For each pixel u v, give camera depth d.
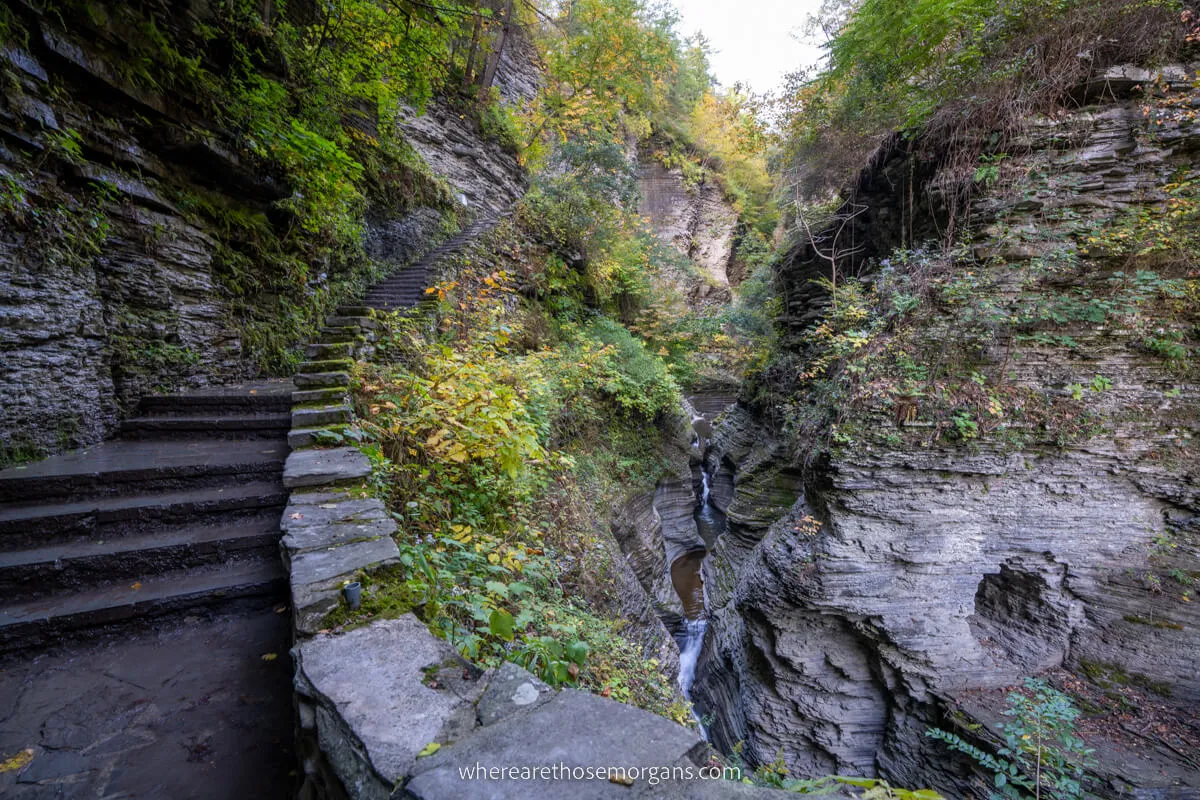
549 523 6.00
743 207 24.55
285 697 2.02
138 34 3.94
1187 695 5.41
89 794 1.54
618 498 10.05
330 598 1.78
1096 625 5.98
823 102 9.14
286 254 6.39
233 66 5.07
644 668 4.71
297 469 3.00
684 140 24.86
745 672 7.94
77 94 3.64
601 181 14.05
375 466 3.45
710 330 16.33
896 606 6.23
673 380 13.52
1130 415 5.72
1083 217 5.95
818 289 10.63
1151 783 4.55
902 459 6.10
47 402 3.43
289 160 5.44
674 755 1.07
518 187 17.06
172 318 4.61
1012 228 6.09
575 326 12.38
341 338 6.11
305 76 6.32
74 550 2.62
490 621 1.96
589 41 14.09
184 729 1.83
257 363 5.84
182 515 3.00
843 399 6.72
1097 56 5.97
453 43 13.94
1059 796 4.70
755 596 7.31
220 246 5.27
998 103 6.26
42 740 1.75
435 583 2.44
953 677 6.09
